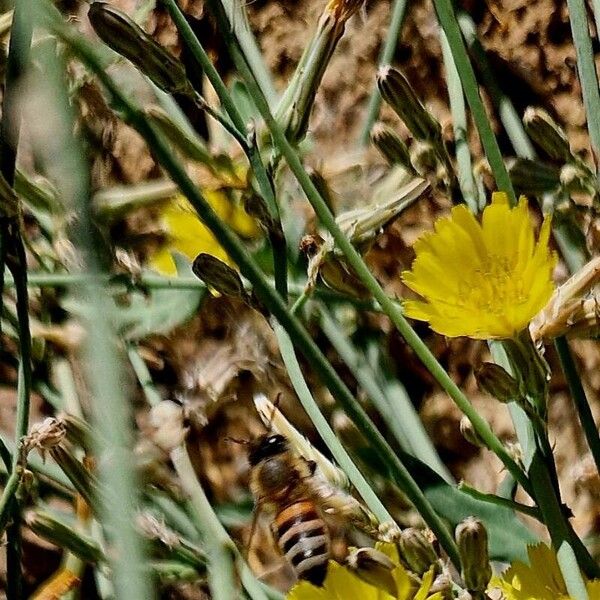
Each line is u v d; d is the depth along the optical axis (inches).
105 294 7.4
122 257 9.1
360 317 9.5
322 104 10.1
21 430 8.0
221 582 8.4
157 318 9.3
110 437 7.3
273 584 9.7
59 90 7.4
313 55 8.3
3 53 8.2
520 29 9.9
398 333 9.8
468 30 9.0
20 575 8.1
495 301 7.8
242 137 8.1
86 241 7.4
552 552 8.0
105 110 8.8
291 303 9.0
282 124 8.3
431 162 8.3
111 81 7.6
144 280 9.1
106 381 7.3
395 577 7.8
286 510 8.5
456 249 7.9
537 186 8.5
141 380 9.4
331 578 7.8
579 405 8.1
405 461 8.3
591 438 8.1
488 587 8.0
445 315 7.9
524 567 8.0
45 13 7.5
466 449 9.8
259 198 8.2
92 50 7.6
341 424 8.3
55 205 9.1
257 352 9.6
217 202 8.9
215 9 7.9
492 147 8.0
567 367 8.1
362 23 10.1
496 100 9.0
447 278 7.9
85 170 7.4
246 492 9.9
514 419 8.3
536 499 7.9
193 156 8.8
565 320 8.0
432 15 9.9
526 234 7.9
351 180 9.4
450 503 8.2
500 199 7.9
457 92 8.6
